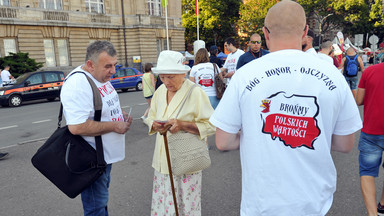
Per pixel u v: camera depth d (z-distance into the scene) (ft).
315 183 4.24
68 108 6.50
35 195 11.78
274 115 4.20
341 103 4.21
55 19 77.05
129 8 91.04
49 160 6.55
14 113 34.86
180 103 7.36
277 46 4.42
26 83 42.63
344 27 138.10
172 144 7.19
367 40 139.33
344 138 4.44
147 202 10.85
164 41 99.09
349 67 27.32
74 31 81.56
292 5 4.35
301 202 4.18
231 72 18.15
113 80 54.65
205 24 122.31
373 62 78.43
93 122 6.76
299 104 4.12
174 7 101.65
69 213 10.30
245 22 120.16
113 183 12.62
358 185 11.52
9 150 18.22
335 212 9.60
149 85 24.23
